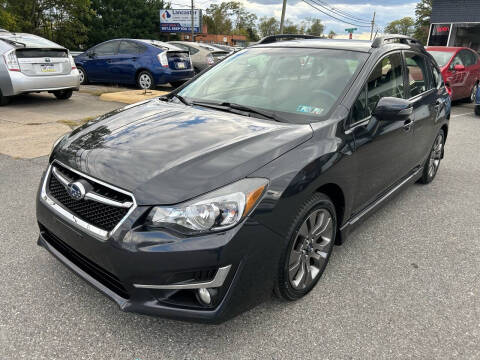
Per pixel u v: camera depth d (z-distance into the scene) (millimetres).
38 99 9438
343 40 3795
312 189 2350
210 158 2201
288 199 2207
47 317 2381
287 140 2432
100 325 2342
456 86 11062
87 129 2762
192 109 3041
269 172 2184
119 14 48344
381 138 3117
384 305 2648
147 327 2344
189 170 2107
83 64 12312
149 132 2545
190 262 1961
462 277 3029
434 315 2574
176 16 50875
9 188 4207
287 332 2355
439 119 4582
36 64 8172
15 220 3527
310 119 2783
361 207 3197
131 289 2053
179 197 1987
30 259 2953
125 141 2436
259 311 2521
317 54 3332
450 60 10883
